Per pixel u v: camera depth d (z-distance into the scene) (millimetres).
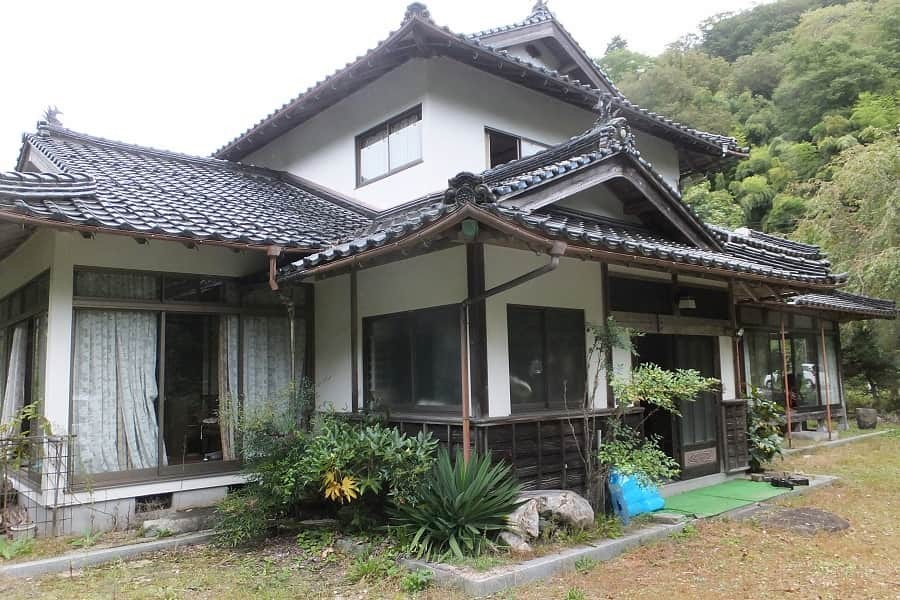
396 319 7086
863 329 17719
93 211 5906
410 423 6480
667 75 33688
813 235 17234
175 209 6949
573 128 10875
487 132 9406
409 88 8945
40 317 7016
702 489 8203
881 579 5000
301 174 11070
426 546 5262
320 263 6520
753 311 13039
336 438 6109
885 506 7387
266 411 6805
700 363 8828
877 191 15266
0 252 7898
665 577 5059
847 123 26688
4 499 6355
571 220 7297
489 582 4656
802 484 8398
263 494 6195
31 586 5004
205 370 7398
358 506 6039
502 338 6219
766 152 29547
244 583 5012
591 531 5859
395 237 5512
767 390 13133
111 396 6676
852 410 17781
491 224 4887
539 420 6250
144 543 5953
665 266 6504
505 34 10555
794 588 4820
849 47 30125
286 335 8078
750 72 36531
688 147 12867
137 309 6898
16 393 7418
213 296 7543
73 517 6238
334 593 4762
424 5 7832
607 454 6188
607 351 7262
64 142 9461
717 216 25922
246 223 7223
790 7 42938
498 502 5418
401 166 9047
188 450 7133
